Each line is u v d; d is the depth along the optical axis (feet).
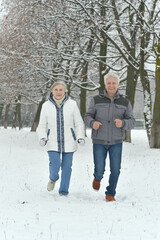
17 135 73.36
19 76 65.26
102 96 17.81
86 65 64.64
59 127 17.78
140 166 29.55
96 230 11.23
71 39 52.49
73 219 12.75
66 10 47.26
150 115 49.03
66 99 17.89
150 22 45.44
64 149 17.75
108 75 17.63
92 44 64.03
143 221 12.45
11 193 18.95
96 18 44.98
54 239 10.12
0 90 86.22
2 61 60.49
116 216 13.33
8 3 56.08
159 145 42.91
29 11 48.06
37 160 37.06
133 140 78.74
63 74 58.08
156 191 20.34
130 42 53.52
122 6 51.44
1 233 10.64
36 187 21.29
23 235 10.45
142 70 46.73
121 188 21.93
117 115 17.63
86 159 37.78
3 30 56.59
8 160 35.78
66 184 17.84
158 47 42.32
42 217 12.97
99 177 18.01
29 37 52.65
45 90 76.79
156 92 42.88
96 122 17.17
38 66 55.47
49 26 52.29
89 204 15.80
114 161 17.56
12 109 141.59
